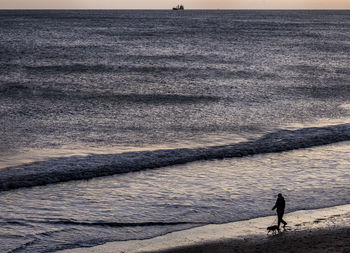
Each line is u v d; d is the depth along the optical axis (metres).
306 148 47.62
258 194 33.59
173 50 159.12
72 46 164.50
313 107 70.69
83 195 32.94
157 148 47.16
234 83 93.31
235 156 44.19
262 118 62.12
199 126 57.00
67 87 84.31
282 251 24.03
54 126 55.69
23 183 34.75
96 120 59.38
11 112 63.03
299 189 34.78
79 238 26.20
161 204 31.39
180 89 84.75
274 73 109.69
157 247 25.08
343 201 32.28
